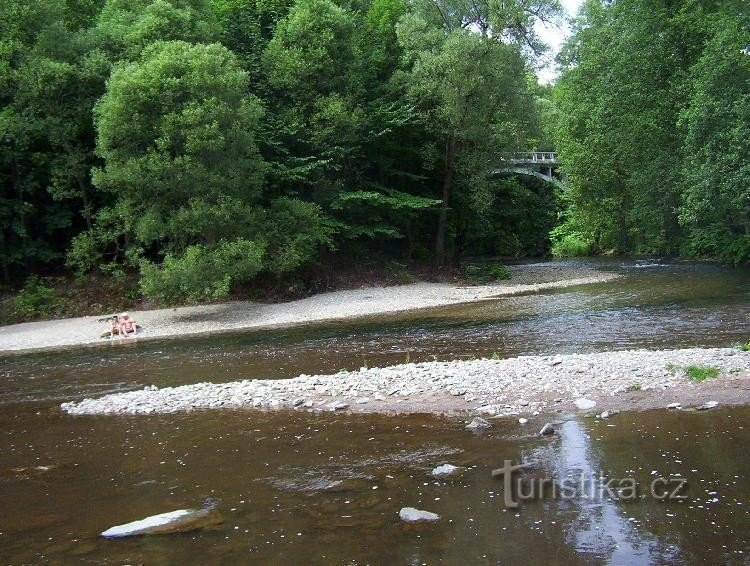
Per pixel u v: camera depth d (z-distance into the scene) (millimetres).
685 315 18188
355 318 23500
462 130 34562
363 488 6504
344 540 5266
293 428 9039
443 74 33250
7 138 26844
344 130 32031
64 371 15672
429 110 35094
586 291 27500
